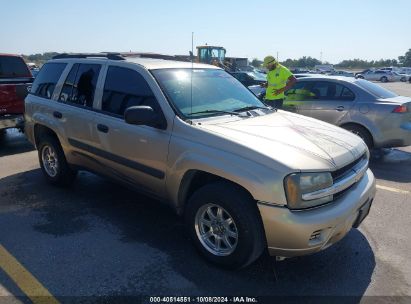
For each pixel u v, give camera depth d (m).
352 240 4.00
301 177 2.91
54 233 4.02
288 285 3.21
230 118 3.84
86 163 4.76
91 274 3.30
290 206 2.91
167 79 3.99
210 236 3.47
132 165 4.03
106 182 5.62
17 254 3.60
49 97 5.23
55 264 3.44
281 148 3.14
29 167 6.43
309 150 3.18
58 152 5.13
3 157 7.15
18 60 9.02
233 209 3.13
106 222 4.30
